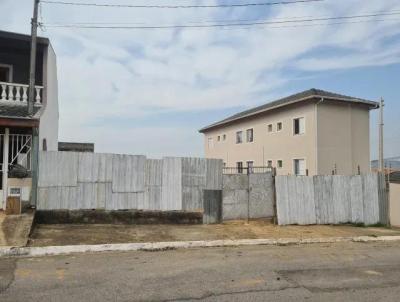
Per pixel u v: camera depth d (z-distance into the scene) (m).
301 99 27.38
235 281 6.66
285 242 10.94
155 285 6.31
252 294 5.97
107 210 12.05
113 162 12.20
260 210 13.72
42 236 9.88
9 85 13.27
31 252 8.43
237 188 13.48
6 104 13.17
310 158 27.20
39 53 14.99
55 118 17.58
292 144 29.12
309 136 27.34
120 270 7.23
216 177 13.26
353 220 14.69
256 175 13.73
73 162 11.80
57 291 5.89
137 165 12.44
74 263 7.73
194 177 13.02
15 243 8.81
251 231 12.13
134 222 12.27
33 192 11.44
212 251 9.38
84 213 11.79
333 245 10.88
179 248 9.69
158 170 12.66
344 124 27.91
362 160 28.52
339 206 14.56
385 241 11.89
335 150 27.39
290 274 7.24
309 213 14.08
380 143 23.56
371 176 15.14
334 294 6.07
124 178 12.28
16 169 11.39
